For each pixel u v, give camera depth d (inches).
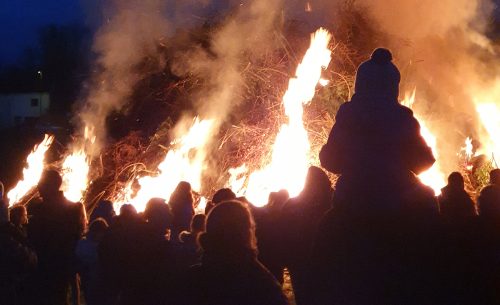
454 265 172.9
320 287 162.7
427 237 158.9
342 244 159.6
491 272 205.2
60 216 299.3
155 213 245.0
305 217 257.6
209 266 152.9
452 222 218.7
